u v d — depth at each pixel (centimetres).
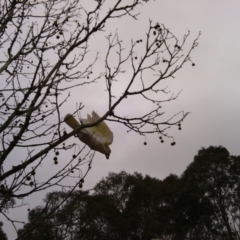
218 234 2597
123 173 3216
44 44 491
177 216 2788
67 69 495
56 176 385
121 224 2811
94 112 366
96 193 3044
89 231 2439
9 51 505
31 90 411
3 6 517
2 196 378
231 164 2722
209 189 2703
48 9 527
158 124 426
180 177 3003
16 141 363
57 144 366
